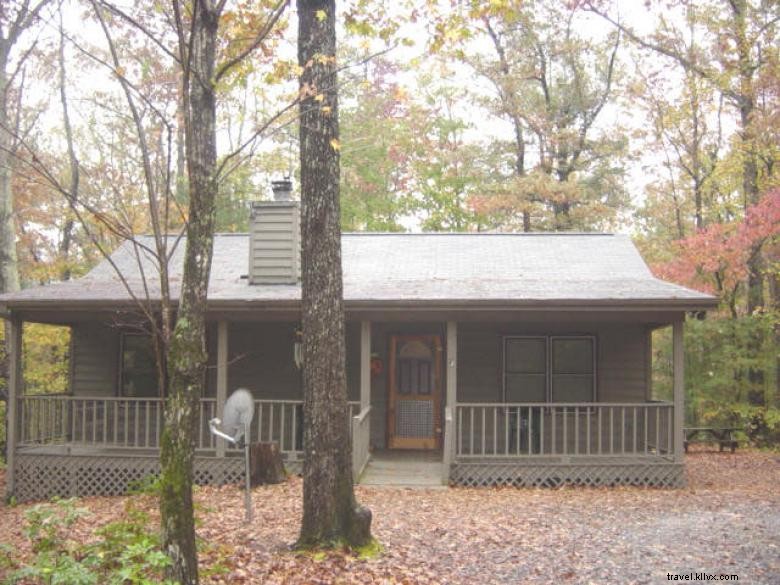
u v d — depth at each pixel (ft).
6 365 48.03
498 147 92.63
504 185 84.07
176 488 18.25
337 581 21.84
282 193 45.50
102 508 35.42
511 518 30.12
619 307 37.29
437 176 87.66
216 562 23.29
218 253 50.08
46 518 21.75
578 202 86.12
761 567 22.97
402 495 35.32
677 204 80.12
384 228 85.51
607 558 24.23
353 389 47.80
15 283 52.11
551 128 87.97
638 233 94.68
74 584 16.19
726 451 58.08
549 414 45.21
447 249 48.98
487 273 43.98
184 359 18.45
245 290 42.01
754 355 60.23
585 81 88.33
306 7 24.91
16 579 16.79
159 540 18.54
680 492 36.88
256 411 46.52
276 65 23.99
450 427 38.34
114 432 40.88
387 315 40.01
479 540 26.50
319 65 24.49
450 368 39.42
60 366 66.69
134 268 47.21
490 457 38.99
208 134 19.16
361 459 38.99
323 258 24.34
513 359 46.16
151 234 53.67
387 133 81.56
